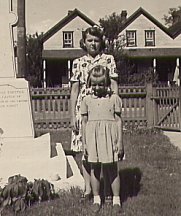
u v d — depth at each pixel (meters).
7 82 5.26
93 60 4.74
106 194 4.28
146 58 33.41
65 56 31.91
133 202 4.28
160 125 10.74
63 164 4.93
